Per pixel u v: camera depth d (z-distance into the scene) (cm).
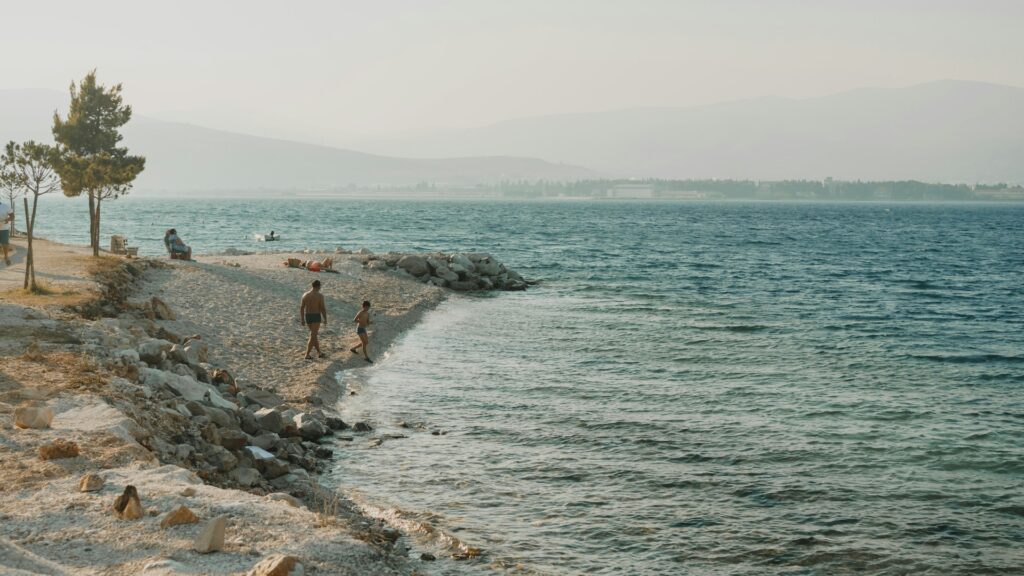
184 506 987
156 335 2475
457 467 1752
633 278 6128
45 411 1324
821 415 2273
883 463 1859
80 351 1888
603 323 3909
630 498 1596
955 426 2183
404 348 3156
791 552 1373
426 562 1238
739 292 5359
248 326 3044
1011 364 3075
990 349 3397
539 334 3562
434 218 18612
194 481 1172
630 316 4156
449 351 3120
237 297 3544
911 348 3394
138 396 1612
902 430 2138
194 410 1686
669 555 1343
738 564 1321
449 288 5150
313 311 2720
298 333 3069
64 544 911
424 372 2730
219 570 870
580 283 5747
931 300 5125
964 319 4306
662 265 7250
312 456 1778
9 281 2948
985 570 1327
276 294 3753
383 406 2273
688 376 2759
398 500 1547
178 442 1488
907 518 1535
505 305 4556
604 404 2339
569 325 3834
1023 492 1684
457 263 5400
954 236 13700
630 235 12381
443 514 1481
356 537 1100
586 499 1583
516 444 1938
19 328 2038
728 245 10344
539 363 2928
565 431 2053
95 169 3712
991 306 4859
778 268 7212
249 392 2142
